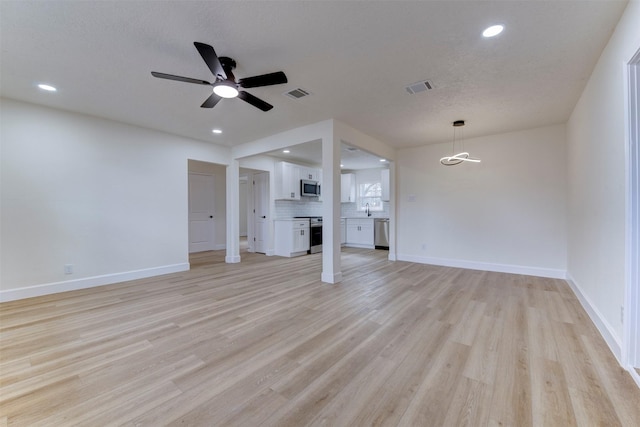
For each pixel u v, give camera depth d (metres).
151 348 2.15
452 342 2.23
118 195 4.13
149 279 4.29
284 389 1.66
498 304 3.11
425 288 3.76
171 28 2.02
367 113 3.73
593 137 2.66
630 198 1.80
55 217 3.58
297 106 3.49
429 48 2.26
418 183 5.61
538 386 1.67
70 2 1.74
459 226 5.14
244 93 2.55
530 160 4.45
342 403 1.54
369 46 2.24
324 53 2.33
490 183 4.80
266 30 2.04
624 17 1.82
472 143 4.96
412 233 5.73
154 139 4.53
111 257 4.06
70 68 2.57
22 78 2.75
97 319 2.70
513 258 4.62
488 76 2.71
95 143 3.90
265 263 5.63
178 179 4.84
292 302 3.21
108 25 1.97
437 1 1.75
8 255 3.26
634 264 1.80
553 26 1.98
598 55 2.34
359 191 8.68
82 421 1.41
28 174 3.38
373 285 3.92
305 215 7.74
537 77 2.73
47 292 3.49
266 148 4.94
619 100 1.96
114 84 2.89
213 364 1.93
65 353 2.07
